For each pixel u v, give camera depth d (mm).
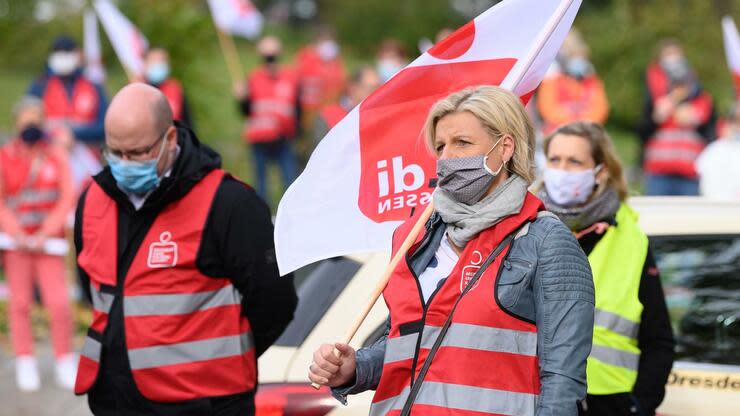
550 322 7574
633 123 63188
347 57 90312
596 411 9922
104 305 10125
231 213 10031
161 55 29656
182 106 29719
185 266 9969
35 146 19500
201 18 37906
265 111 35281
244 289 10125
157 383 9938
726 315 11578
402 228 8367
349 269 11172
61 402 18781
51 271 19641
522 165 7859
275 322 10258
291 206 9281
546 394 7449
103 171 10258
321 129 28594
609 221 10430
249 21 35906
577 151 10484
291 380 10258
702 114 31188
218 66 42125
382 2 93062
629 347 10070
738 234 11867
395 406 7898
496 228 7789
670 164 31188
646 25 62625
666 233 11852
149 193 9977
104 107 25953
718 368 11352
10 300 19547
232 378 10062
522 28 9367
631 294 10086
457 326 7656
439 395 7633
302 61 45500
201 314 10031
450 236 7918
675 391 11273
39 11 63969
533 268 7660
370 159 9328
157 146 9906
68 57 25781
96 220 10250
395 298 8031
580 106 31188
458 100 7930
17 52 63594
